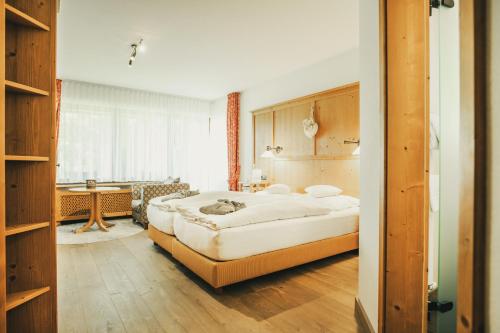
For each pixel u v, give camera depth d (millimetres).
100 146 5980
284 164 5293
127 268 3057
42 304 1636
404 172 1561
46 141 1653
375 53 1796
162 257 3441
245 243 2543
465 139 657
